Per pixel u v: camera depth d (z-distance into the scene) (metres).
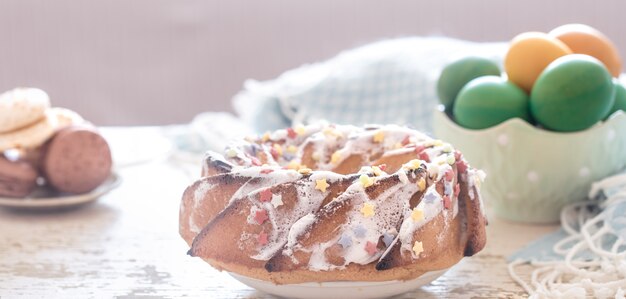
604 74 0.97
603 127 0.99
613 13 1.73
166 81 1.86
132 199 1.11
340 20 1.80
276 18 1.82
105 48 1.85
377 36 1.79
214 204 0.87
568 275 0.93
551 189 1.00
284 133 0.95
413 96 1.26
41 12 1.83
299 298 0.86
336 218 0.84
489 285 0.92
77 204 1.08
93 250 0.99
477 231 0.88
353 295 0.86
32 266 0.96
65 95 1.86
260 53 1.83
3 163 1.07
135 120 1.88
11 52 1.84
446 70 1.05
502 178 1.01
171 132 1.29
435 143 0.91
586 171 1.00
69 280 0.93
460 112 1.01
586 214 1.01
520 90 1.00
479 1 1.75
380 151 0.94
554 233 1.00
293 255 0.84
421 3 1.77
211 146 1.24
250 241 0.85
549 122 0.98
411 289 0.87
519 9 1.75
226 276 0.94
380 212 0.85
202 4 1.82
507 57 1.02
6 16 1.83
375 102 1.27
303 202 0.85
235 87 1.85
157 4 1.83
